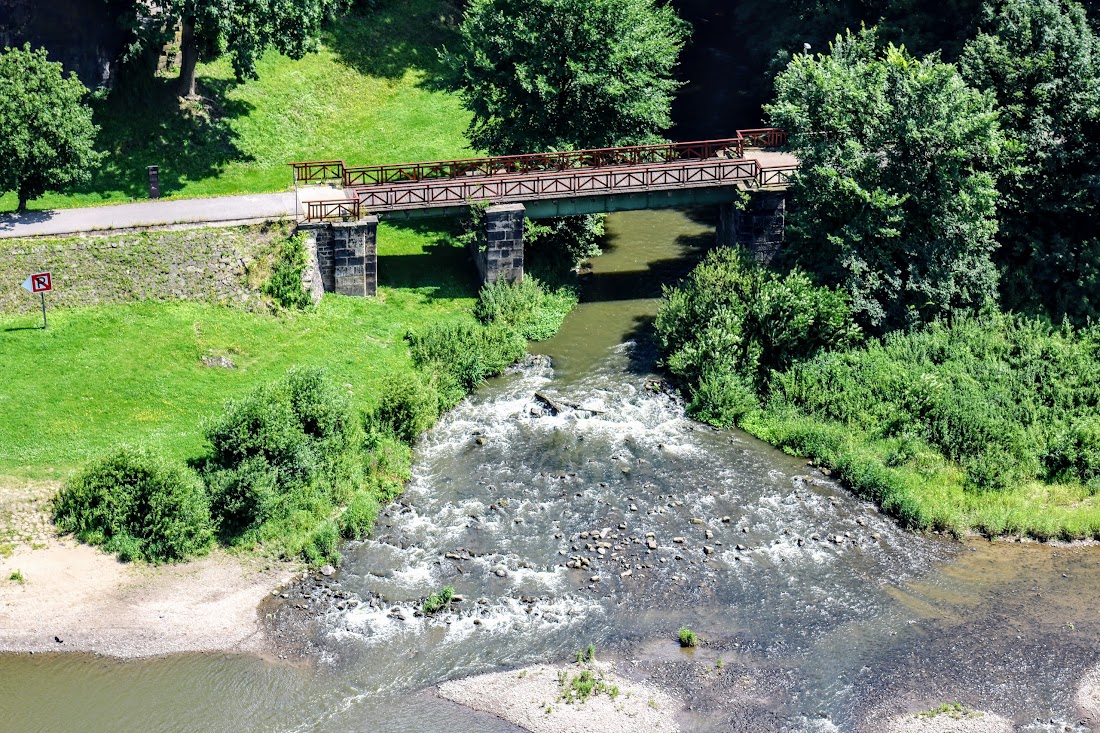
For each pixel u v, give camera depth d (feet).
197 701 119.75
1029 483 152.76
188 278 174.19
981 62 183.52
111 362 159.22
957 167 168.66
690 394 171.01
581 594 133.80
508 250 187.21
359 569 137.39
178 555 136.05
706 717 117.08
